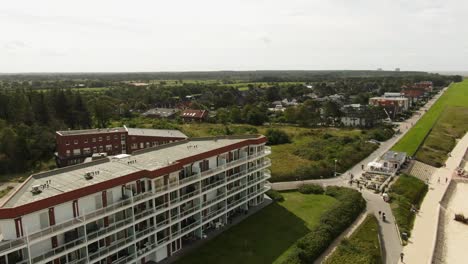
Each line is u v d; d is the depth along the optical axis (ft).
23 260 130.41
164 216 184.14
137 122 561.84
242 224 230.48
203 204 208.13
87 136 375.45
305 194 289.33
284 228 226.17
